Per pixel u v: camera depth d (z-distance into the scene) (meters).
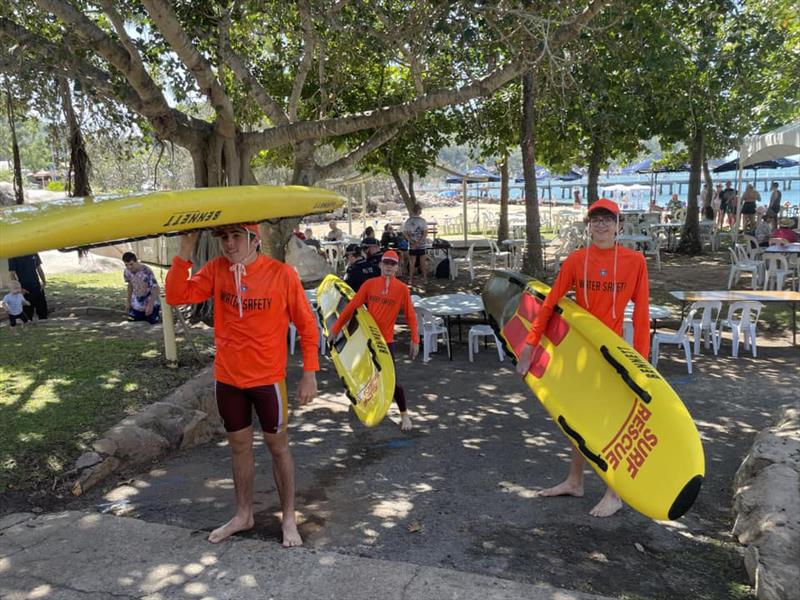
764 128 16.16
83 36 8.04
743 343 9.20
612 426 3.98
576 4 9.27
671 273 14.95
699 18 9.70
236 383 3.67
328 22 8.87
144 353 7.75
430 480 4.91
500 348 8.76
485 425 6.22
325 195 4.72
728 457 5.36
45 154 10.76
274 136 10.09
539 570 3.58
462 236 26.64
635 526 4.13
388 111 9.78
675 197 26.27
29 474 4.66
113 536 3.90
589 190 16.64
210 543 3.80
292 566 3.53
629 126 12.26
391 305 6.41
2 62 7.81
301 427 6.23
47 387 6.39
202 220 3.60
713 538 4.00
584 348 4.34
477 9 7.49
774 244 12.74
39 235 3.01
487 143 16.61
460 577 3.38
